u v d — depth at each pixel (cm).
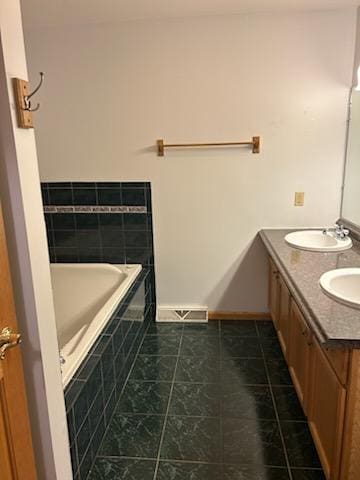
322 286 176
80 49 288
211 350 285
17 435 124
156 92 292
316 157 294
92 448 183
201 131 296
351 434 141
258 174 301
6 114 113
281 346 268
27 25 280
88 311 312
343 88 280
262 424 209
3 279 114
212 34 279
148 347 291
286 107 288
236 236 315
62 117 302
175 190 309
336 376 145
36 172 126
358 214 269
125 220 318
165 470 181
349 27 270
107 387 206
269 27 275
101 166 309
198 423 211
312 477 175
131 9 257
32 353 131
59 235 325
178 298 331
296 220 307
